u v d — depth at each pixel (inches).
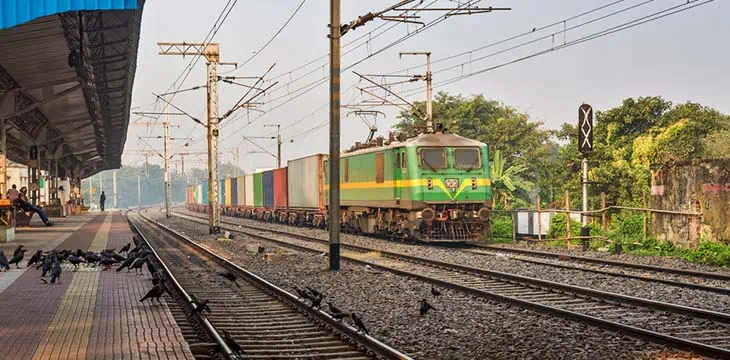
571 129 1513.3
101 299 522.6
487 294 552.4
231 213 2859.3
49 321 431.2
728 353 342.0
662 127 1396.4
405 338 417.7
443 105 1951.3
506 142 1801.2
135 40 1133.1
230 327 458.9
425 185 1043.9
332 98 793.6
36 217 2288.4
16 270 727.7
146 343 366.9
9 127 1378.0
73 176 3011.8
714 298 532.4
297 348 398.0
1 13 516.4
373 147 1230.9
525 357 368.5
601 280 640.4
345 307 535.2
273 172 2050.9
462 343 401.7
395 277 694.5
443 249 994.7
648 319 461.1
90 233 1403.8
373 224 1226.0
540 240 1074.1
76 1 512.1
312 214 1680.6
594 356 364.8
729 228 813.9
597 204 1296.8
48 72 1091.3
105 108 1689.2
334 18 797.2
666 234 914.1
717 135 1275.8
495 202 1465.3
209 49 1427.2
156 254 962.7
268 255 925.2
